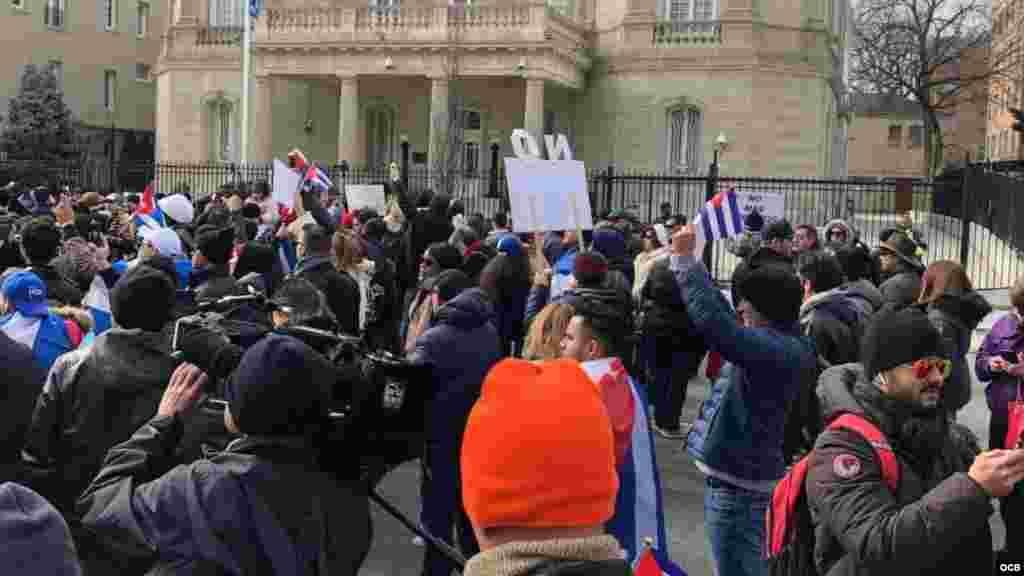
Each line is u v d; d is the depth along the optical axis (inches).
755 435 213.5
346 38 1520.7
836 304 312.3
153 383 183.5
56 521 84.4
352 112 1539.1
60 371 185.2
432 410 254.8
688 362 445.1
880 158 3467.0
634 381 207.8
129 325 185.8
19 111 1845.5
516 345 494.9
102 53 2337.6
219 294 259.1
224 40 1786.4
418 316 358.9
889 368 145.3
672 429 453.7
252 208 594.2
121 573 137.9
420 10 1491.1
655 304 438.3
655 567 151.5
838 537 136.5
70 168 1416.1
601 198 1090.7
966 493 126.2
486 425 88.4
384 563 297.0
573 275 273.1
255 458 128.4
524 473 86.0
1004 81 2257.6
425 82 1699.1
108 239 433.7
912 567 127.3
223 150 1801.2
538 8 1434.5
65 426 182.4
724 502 218.2
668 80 1566.2
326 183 541.3
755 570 215.0
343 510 134.6
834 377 154.3
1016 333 289.4
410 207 652.1
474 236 492.1
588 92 1628.9
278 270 405.1
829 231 548.4
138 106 2449.6
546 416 86.7
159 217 482.6
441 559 258.4
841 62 1863.9
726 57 1533.0
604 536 89.6
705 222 381.1
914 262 397.7
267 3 1686.8
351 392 138.6
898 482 138.6
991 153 2447.1
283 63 1567.4
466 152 1694.1
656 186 1498.5
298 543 127.6
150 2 2471.7
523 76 1448.1
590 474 87.3
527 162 356.2
